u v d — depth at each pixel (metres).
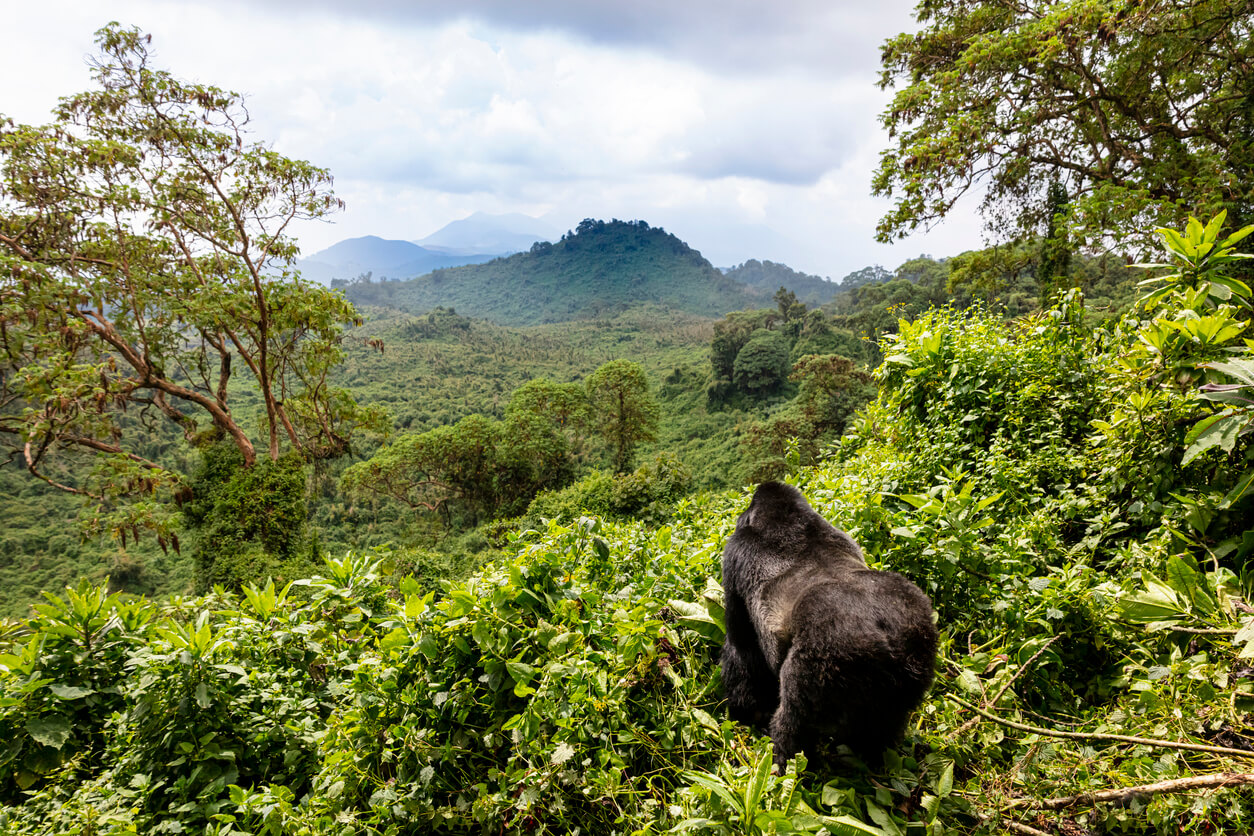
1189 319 3.91
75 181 21.06
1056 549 4.23
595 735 3.03
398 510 52.50
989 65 16.61
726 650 3.30
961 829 2.60
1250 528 3.60
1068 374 5.74
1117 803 2.50
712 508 6.89
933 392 6.39
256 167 23.06
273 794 3.40
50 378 19.08
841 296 157.12
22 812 3.66
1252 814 2.34
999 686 3.20
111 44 20.92
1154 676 3.07
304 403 27.73
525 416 44.44
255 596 5.12
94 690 4.32
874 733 2.57
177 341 24.45
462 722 3.32
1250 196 13.71
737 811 2.36
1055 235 18.11
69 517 51.97
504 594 3.62
